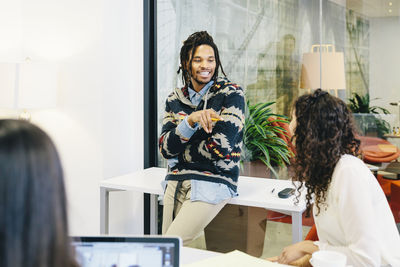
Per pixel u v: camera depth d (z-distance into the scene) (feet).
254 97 10.11
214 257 4.48
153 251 2.99
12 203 1.67
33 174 1.73
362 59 9.09
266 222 9.62
